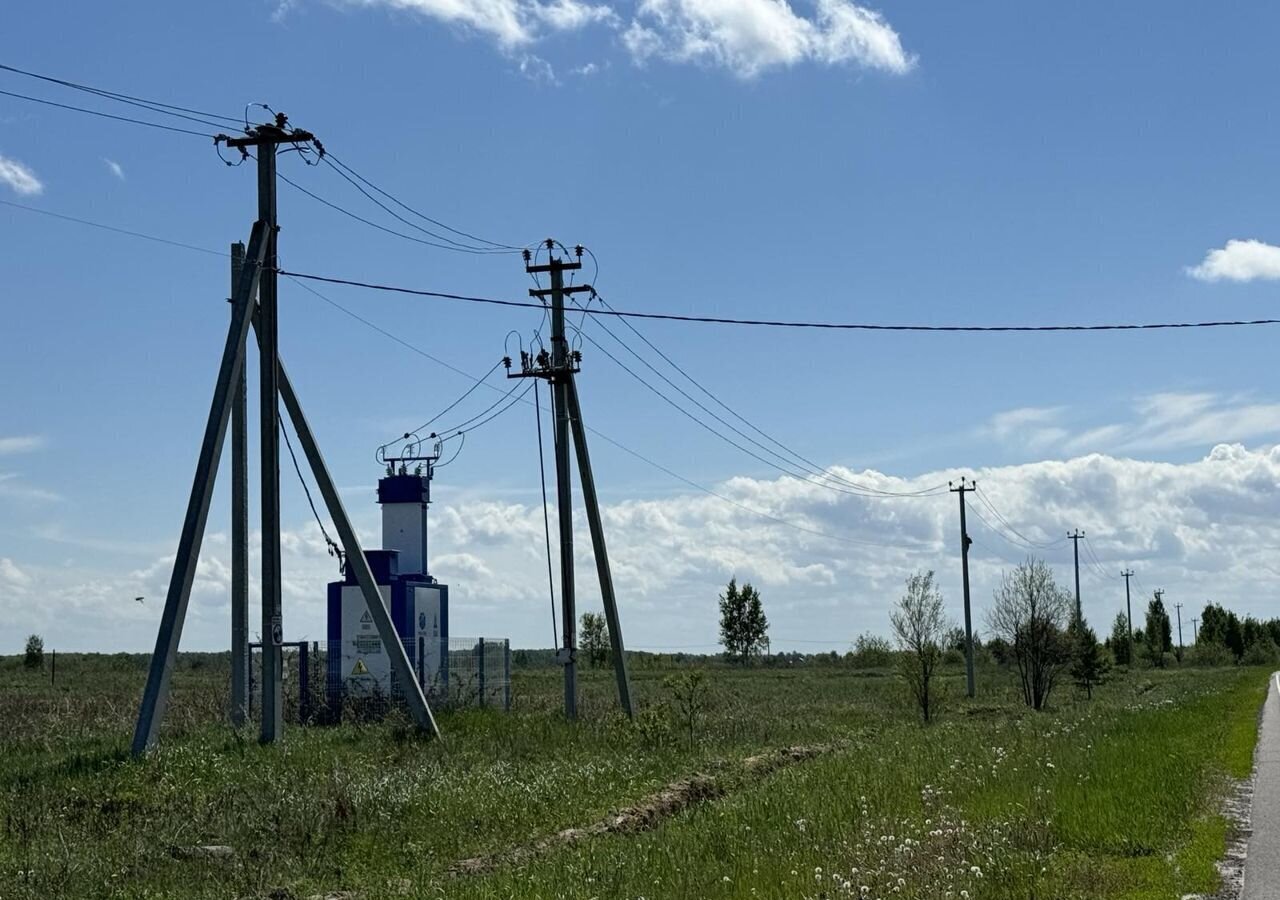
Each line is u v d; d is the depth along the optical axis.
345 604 32.91
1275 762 21.12
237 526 25.05
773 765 24.23
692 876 11.35
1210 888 10.82
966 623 59.41
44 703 32.16
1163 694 50.75
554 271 33.50
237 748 22.31
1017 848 12.13
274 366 24.38
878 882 10.58
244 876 13.15
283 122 23.95
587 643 86.44
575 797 18.47
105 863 13.59
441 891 11.78
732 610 91.44
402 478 36.38
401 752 23.50
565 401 33.44
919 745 24.77
